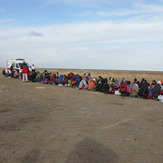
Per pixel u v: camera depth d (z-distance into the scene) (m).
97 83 18.59
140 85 16.98
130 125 7.68
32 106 10.33
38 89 16.94
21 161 4.59
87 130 6.89
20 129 6.75
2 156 4.79
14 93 14.19
